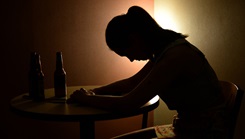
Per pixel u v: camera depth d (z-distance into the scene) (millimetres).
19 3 2086
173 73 1110
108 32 1184
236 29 1670
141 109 1218
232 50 1719
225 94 1285
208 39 1915
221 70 1830
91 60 2363
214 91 1165
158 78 1118
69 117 1138
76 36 2289
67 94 1535
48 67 2227
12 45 2100
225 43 1770
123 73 2490
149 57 1239
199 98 1148
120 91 1576
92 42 2346
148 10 2502
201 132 1157
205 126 1152
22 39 2125
